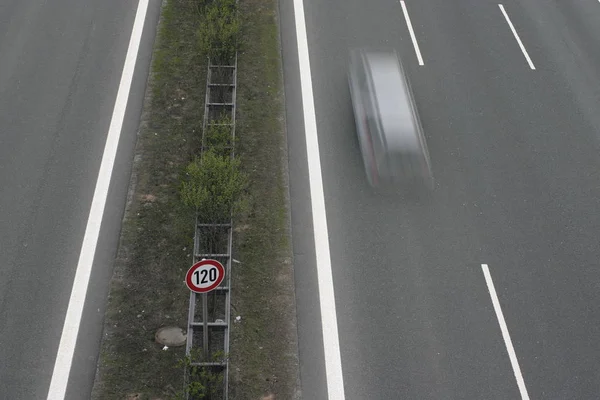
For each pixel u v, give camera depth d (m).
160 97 20.50
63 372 14.26
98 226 17.00
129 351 14.67
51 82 20.73
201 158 17.44
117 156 18.72
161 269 16.20
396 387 14.65
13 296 15.45
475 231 17.94
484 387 14.80
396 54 21.83
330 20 24.14
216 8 21.81
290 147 19.52
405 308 16.09
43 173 18.14
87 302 15.47
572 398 14.75
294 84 21.47
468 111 21.31
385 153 18.89
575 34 24.78
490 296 16.53
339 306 15.97
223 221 16.61
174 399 13.98
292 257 16.83
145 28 22.91
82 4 23.72
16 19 22.95
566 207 18.78
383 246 17.34
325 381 14.62
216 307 15.55
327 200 18.23
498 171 19.58
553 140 20.66
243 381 14.38
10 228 16.81
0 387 13.92
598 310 16.45
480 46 23.78
